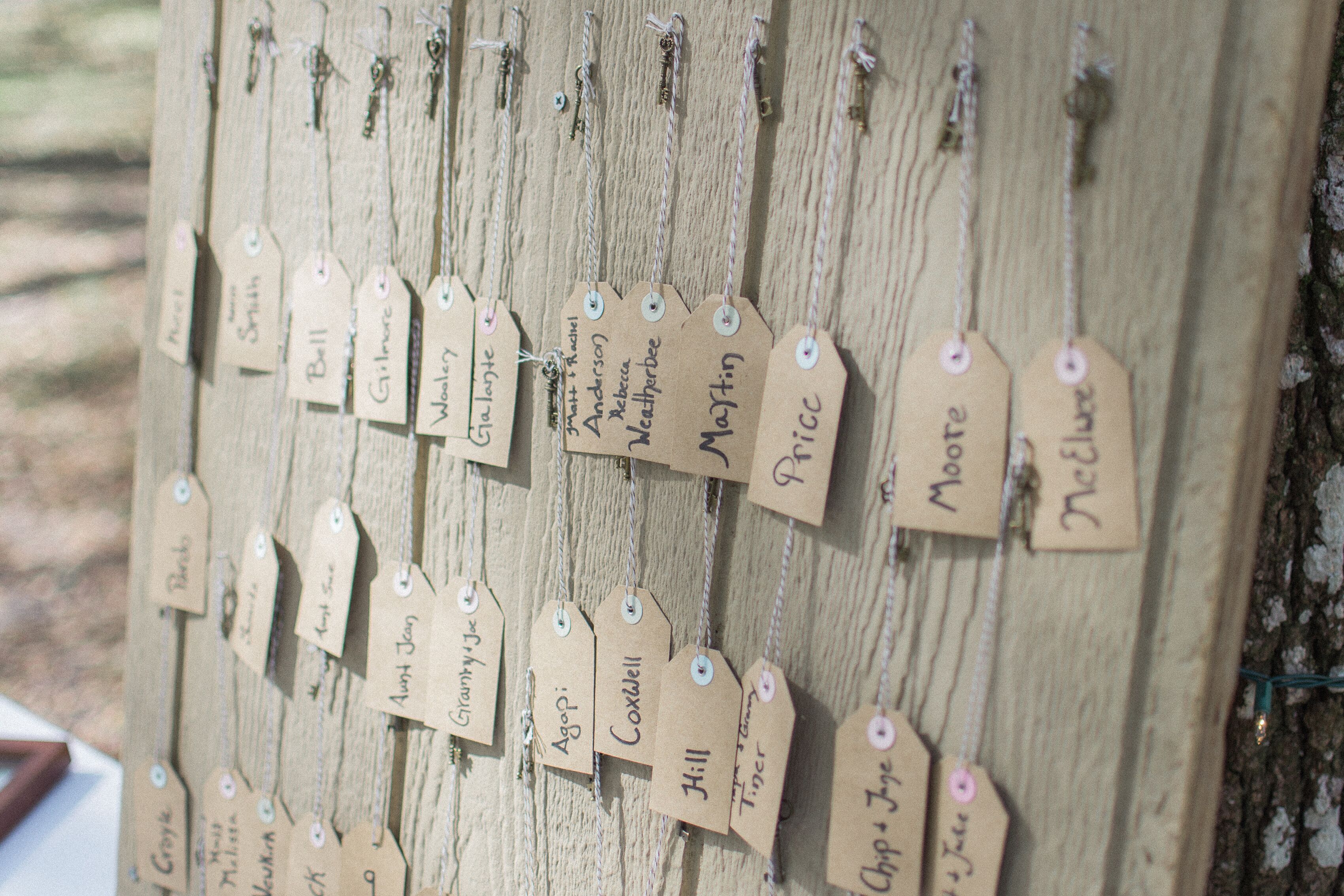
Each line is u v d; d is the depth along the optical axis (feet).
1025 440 2.19
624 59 2.46
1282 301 2.14
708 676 2.48
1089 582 2.18
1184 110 2.08
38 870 3.61
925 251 2.25
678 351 2.46
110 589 7.55
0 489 8.21
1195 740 2.14
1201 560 2.12
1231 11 2.06
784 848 2.45
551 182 2.55
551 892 2.72
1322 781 2.61
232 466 3.00
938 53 2.22
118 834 3.76
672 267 2.46
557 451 2.60
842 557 2.35
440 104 2.64
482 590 2.71
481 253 2.63
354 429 2.82
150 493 3.14
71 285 10.39
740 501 2.45
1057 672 2.21
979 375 2.22
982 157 2.20
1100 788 2.19
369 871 2.91
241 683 3.05
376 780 2.89
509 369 2.61
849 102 2.28
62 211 11.26
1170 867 2.17
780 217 2.36
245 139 2.89
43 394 9.21
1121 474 2.15
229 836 3.10
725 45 2.38
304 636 2.90
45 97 13.00
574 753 2.63
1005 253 2.20
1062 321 2.17
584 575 2.60
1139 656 2.16
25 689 6.62
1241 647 2.35
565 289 2.56
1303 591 2.58
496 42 2.56
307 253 2.83
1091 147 2.13
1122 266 2.13
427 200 2.68
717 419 2.43
